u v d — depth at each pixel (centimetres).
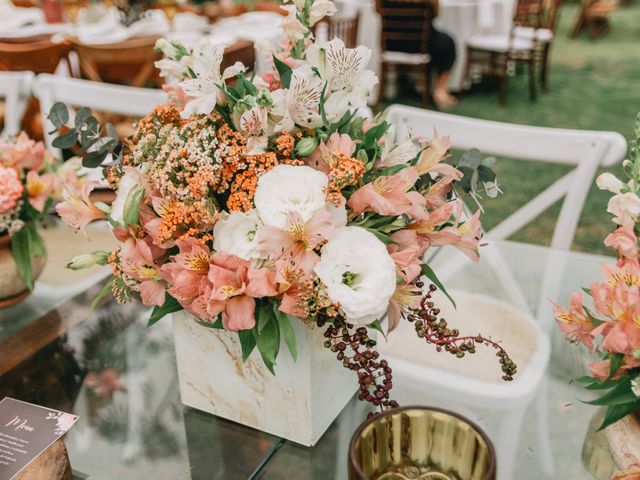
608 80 532
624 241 72
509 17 491
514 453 85
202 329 83
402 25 432
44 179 115
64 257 152
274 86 84
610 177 77
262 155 71
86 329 113
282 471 82
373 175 76
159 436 89
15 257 115
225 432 89
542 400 96
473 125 153
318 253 71
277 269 67
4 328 116
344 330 71
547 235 288
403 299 75
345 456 84
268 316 72
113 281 84
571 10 899
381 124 79
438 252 137
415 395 98
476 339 73
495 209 308
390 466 68
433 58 450
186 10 358
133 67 319
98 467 85
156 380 100
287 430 85
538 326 114
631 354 67
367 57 76
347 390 90
